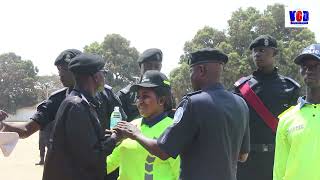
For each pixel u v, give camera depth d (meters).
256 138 5.52
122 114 5.16
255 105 5.50
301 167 3.48
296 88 5.59
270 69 5.66
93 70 3.76
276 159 3.70
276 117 5.49
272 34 35.84
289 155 3.57
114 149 4.05
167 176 3.94
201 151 3.44
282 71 33.00
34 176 12.17
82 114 3.53
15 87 72.69
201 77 3.61
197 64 3.61
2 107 72.31
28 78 73.12
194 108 3.44
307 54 3.47
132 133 3.65
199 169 3.43
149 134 4.07
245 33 35.44
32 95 73.50
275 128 5.46
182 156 3.58
